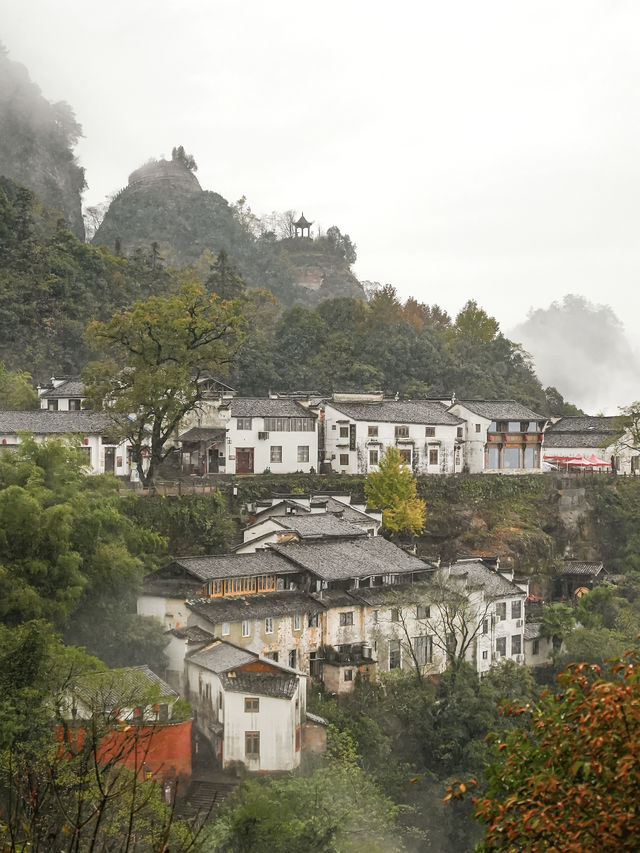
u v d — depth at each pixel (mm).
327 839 42406
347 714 57156
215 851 40656
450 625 63688
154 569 62344
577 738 16141
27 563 52000
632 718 15562
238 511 80812
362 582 66000
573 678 17938
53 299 123250
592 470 111875
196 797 46844
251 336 130250
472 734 58000
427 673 65688
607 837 14789
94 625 54938
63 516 52781
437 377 132500
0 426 78812
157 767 45281
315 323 135625
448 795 17781
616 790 15445
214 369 78812
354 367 127250
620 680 17484
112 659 54156
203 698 52031
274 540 68938
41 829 20531
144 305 75875
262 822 41656
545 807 15359
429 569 69438
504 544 90688
